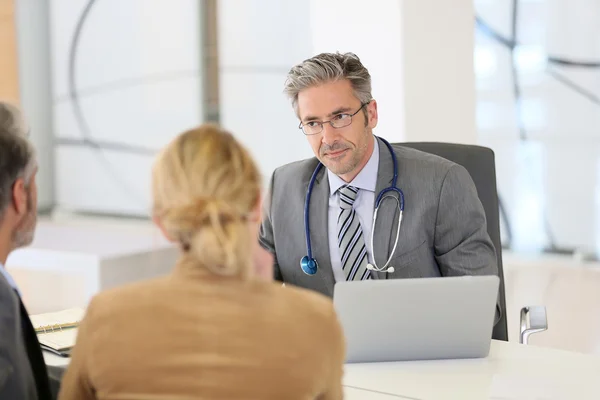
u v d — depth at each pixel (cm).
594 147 452
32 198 147
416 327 178
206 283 117
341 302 175
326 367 119
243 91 533
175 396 112
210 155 119
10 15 577
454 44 359
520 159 471
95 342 116
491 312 178
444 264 221
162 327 114
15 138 141
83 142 591
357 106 215
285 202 232
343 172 218
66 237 530
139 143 571
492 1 467
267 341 115
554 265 459
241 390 112
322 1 368
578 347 376
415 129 357
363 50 361
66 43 585
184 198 117
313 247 225
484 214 224
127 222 582
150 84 561
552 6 453
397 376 174
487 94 475
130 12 562
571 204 462
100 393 117
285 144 524
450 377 173
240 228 117
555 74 457
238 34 529
